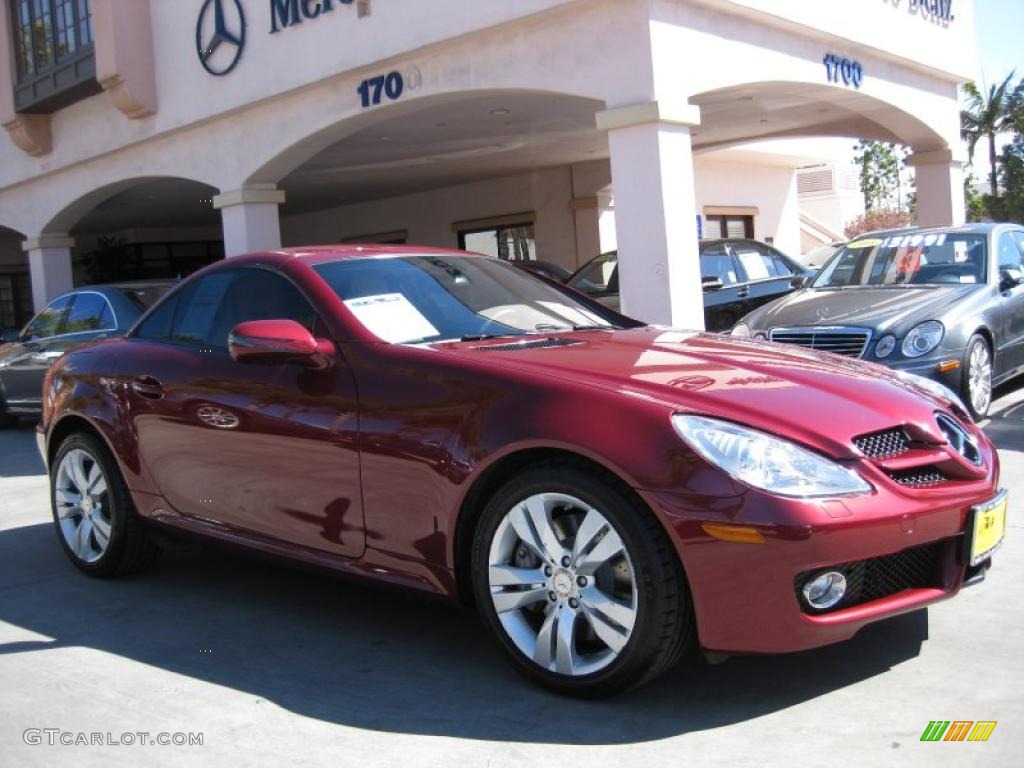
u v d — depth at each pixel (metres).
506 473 3.43
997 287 8.04
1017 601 4.08
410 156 16.09
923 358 7.19
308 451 3.88
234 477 4.20
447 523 3.48
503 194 19.97
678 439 3.05
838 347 7.45
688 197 9.23
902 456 3.26
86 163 15.53
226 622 4.29
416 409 3.58
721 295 12.08
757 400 3.26
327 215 24.12
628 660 3.10
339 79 11.45
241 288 4.50
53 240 16.86
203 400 4.30
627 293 9.24
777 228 23.86
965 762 2.84
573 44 9.44
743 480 2.96
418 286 4.33
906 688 3.32
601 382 3.35
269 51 12.02
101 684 3.68
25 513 6.67
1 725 3.36
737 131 16.61
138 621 4.36
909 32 13.11
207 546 4.44
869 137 15.72
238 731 3.23
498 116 13.24
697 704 3.27
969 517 3.28
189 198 19.38
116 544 4.82
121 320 9.69
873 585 3.15
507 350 3.75
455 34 10.09
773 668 3.52
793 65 11.02
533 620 3.44
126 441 4.68
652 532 3.05
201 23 12.83
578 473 3.17
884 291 8.16
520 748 3.02
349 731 3.19
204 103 13.01
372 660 3.78
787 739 3.01
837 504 2.98
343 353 3.89
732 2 9.68
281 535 4.07
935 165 15.07
